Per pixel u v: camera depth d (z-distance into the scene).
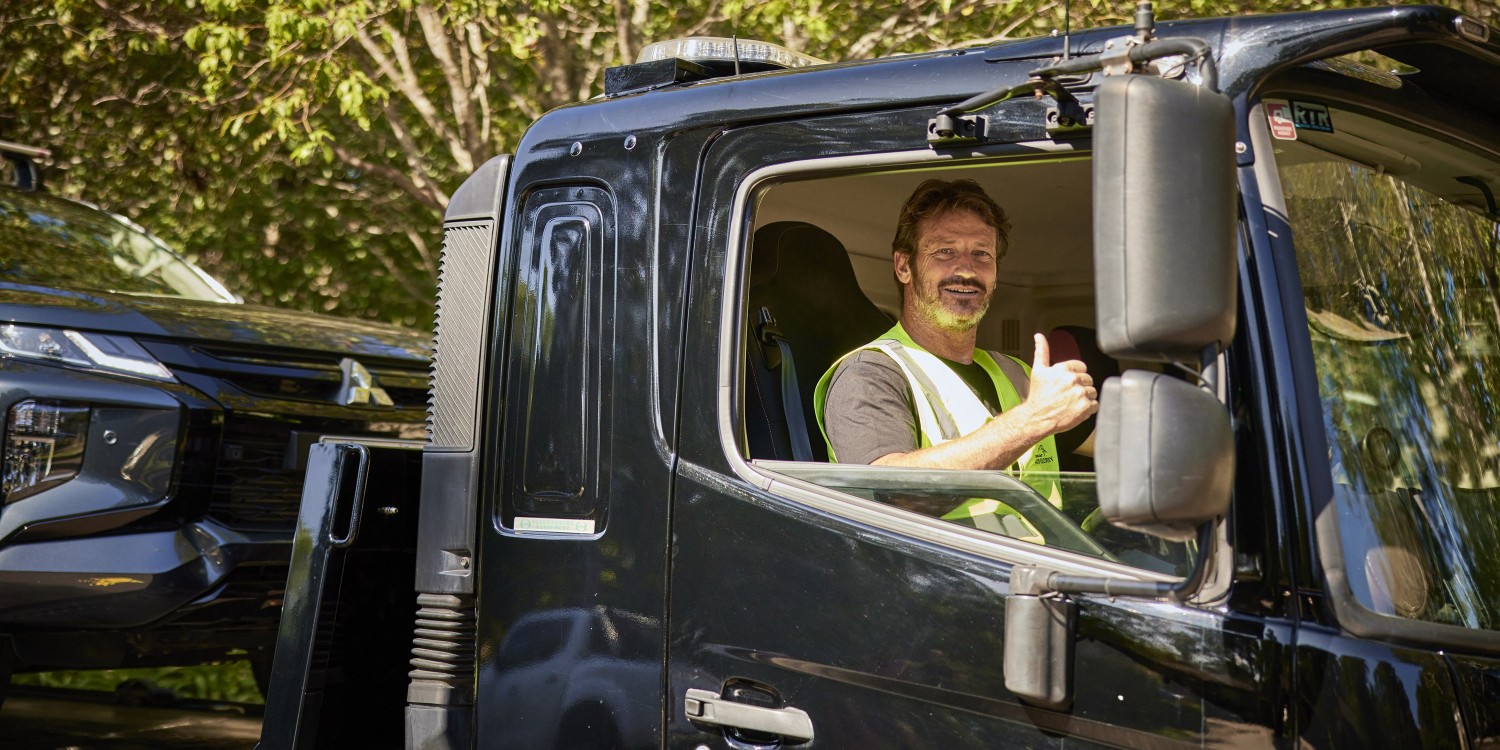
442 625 2.64
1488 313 2.48
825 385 2.72
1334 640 1.86
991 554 2.14
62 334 4.18
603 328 2.53
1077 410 2.33
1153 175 1.73
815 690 2.23
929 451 2.37
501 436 2.62
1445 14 2.08
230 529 4.25
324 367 4.61
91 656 4.17
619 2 6.70
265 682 4.88
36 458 4.05
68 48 7.73
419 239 8.55
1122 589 1.95
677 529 2.39
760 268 2.70
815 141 2.37
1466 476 2.23
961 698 2.11
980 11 6.27
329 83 6.50
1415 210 2.39
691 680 2.35
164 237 8.41
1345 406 2.07
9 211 5.14
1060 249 3.17
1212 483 1.73
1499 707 1.92
